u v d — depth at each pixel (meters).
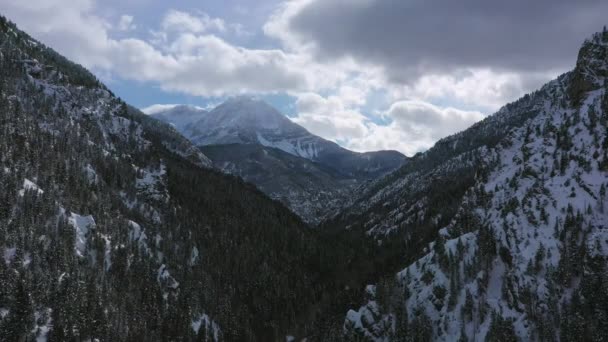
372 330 177.50
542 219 162.25
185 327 191.00
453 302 163.12
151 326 184.12
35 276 159.00
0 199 176.75
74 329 155.38
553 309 135.62
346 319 189.50
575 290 132.88
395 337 165.75
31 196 189.12
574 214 154.88
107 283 184.38
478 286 161.38
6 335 140.38
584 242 142.12
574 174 168.12
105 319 164.88
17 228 170.62
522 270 151.88
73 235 188.12
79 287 168.38
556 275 141.88
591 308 126.69
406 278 188.25
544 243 154.38
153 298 196.62
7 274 151.62
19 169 199.50
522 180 192.88
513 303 147.38
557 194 166.75
